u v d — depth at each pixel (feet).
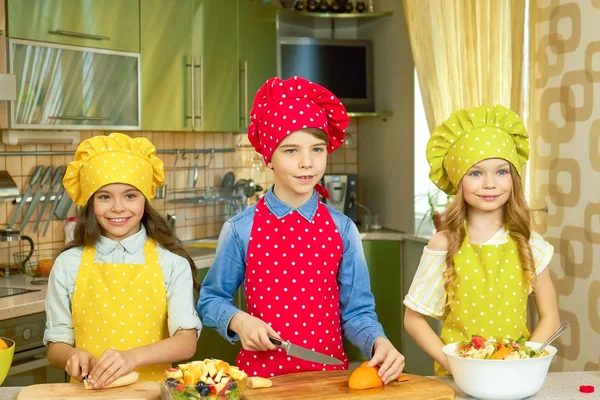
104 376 5.02
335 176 15.94
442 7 11.88
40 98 10.37
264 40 14.66
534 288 6.35
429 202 13.65
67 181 6.29
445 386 5.11
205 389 4.43
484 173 6.07
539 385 4.90
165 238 6.49
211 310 6.03
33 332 9.21
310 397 4.87
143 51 11.97
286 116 5.78
